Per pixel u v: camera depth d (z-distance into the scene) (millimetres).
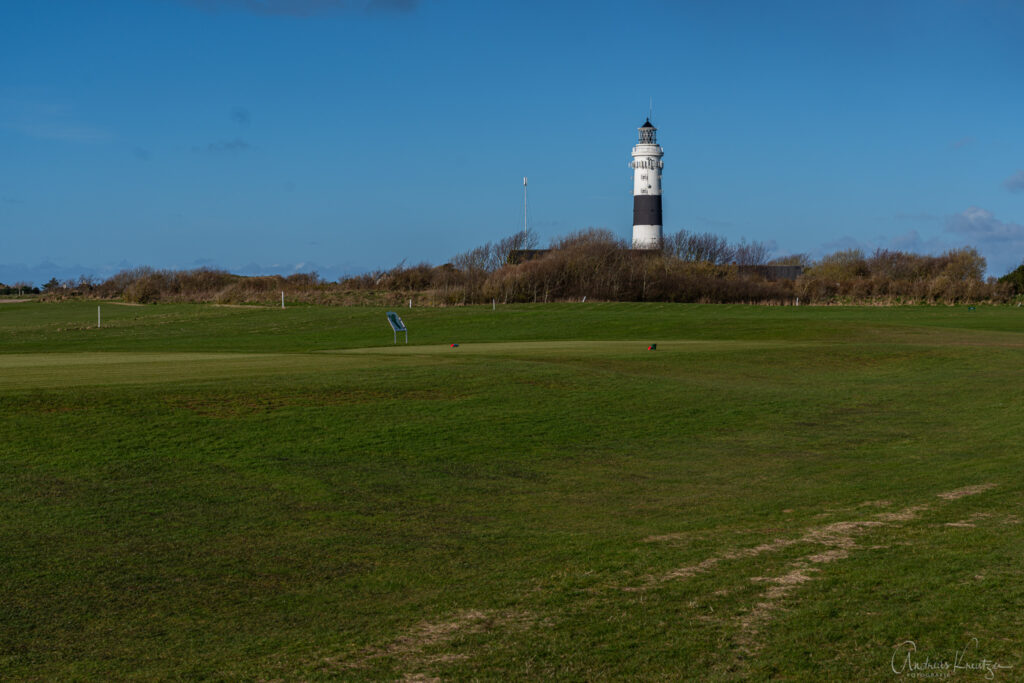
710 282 76312
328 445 13977
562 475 12742
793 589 7418
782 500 11195
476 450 14117
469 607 7234
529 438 15070
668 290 75562
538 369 21547
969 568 7840
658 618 6836
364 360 23891
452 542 9281
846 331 40406
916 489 11578
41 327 53781
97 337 48125
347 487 11641
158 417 15164
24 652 6387
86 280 91125
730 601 7172
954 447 14820
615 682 5746
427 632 6699
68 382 18188
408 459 13398
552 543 9211
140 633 6762
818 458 14062
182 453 13086
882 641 6258
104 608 7305
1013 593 7141
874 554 8406
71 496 10805
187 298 78375
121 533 9445
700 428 16422
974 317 56688
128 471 12031
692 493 11711
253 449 13500
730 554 8594
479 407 17203
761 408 18531
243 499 10930
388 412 16422
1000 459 13641
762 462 13758
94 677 5949
